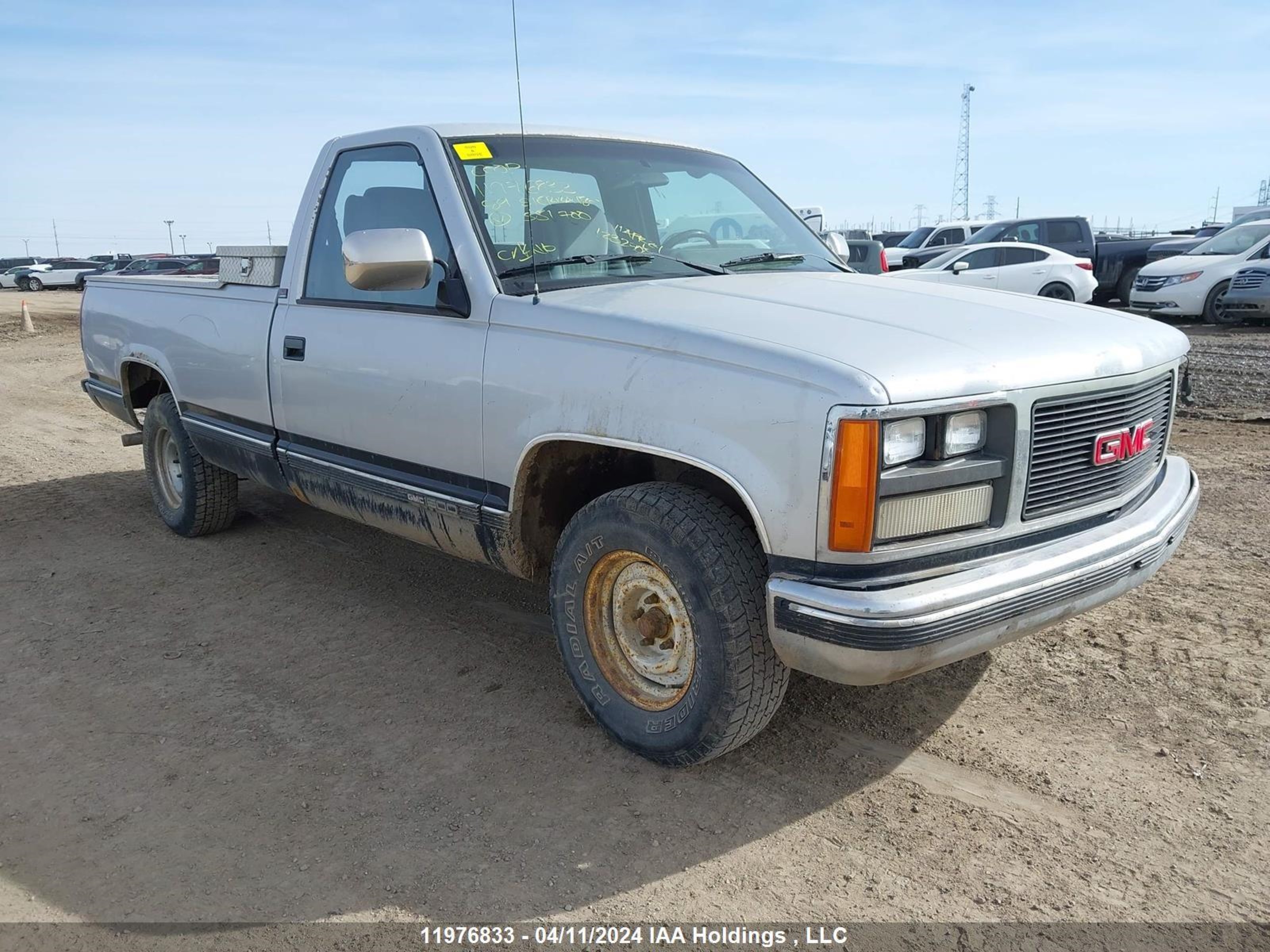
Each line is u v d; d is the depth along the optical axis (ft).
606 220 12.71
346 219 13.48
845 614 8.39
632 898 8.54
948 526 8.87
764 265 13.35
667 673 10.37
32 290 129.18
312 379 13.66
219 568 17.04
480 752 10.94
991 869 8.86
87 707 12.12
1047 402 9.27
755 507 8.86
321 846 9.30
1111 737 11.03
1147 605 14.53
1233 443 24.36
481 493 11.63
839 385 8.36
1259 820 9.48
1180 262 50.55
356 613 15.01
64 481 23.61
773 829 9.48
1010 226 57.93
